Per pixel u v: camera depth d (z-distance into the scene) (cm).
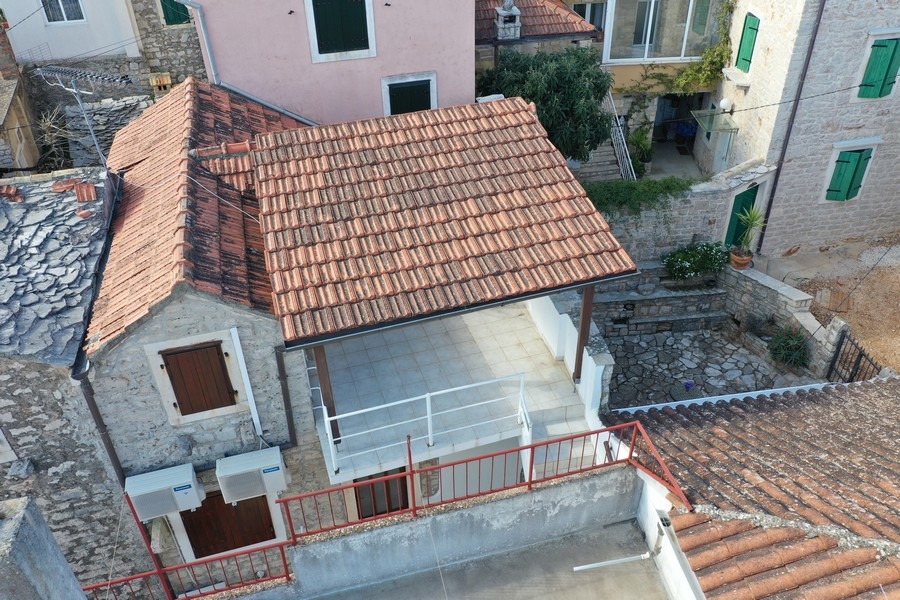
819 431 1060
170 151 1215
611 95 2211
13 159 1662
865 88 1794
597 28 2048
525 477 1096
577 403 1104
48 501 1002
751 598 671
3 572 482
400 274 965
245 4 1421
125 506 1033
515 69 1814
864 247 2083
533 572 820
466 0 1547
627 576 810
